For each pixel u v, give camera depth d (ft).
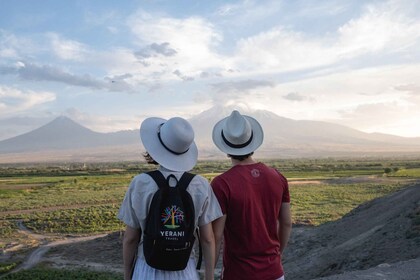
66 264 92.79
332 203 184.75
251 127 14.56
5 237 131.23
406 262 37.35
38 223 152.15
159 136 12.68
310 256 72.13
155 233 11.26
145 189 11.73
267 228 13.82
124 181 337.31
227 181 13.65
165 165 12.09
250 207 13.47
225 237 14.07
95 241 113.09
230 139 14.19
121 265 90.12
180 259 11.48
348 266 56.29
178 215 11.42
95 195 238.07
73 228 142.72
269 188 13.85
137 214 11.67
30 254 104.94
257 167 14.17
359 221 82.64
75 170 514.27
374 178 296.92
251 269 13.50
